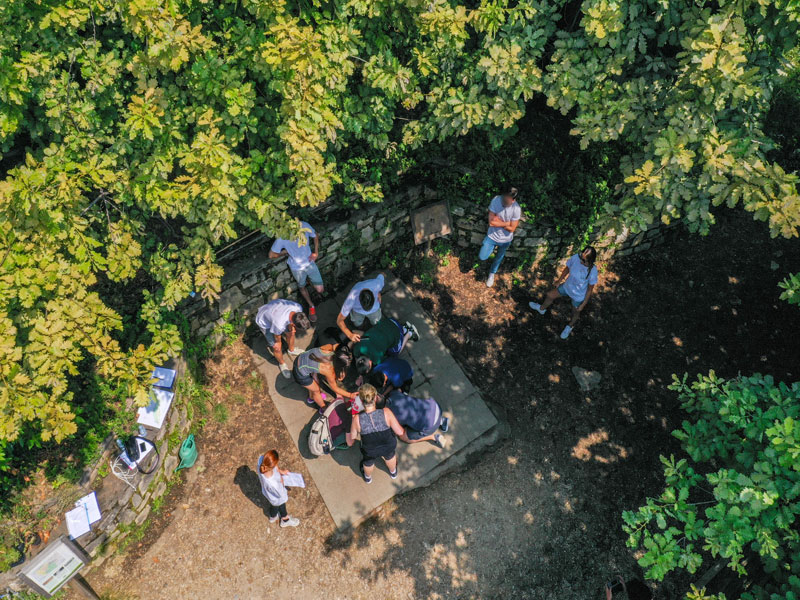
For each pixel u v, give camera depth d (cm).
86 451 639
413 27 631
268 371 819
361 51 643
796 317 899
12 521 597
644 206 532
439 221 875
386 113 679
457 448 771
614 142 873
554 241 905
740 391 529
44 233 443
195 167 493
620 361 857
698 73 474
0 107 482
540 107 903
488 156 862
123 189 554
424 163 870
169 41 454
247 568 683
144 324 720
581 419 809
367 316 783
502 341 870
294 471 745
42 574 552
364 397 635
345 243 852
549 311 901
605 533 727
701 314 901
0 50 476
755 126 569
